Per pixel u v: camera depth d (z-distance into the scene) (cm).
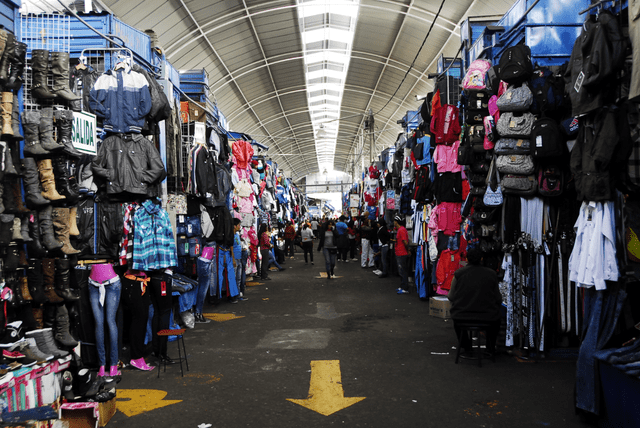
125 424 365
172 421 370
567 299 541
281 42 2189
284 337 658
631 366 324
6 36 344
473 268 524
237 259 1005
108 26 578
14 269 347
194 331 704
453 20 1769
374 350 582
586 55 379
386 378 472
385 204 1516
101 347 475
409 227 1198
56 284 387
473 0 1577
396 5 1816
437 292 843
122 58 565
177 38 1745
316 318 797
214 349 595
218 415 382
